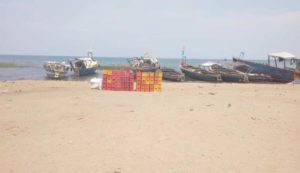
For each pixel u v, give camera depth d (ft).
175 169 22.41
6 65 241.76
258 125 36.58
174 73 127.85
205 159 24.58
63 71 139.33
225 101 56.29
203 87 90.12
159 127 34.24
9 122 36.19
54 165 22.85
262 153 26.32
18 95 61.46
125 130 32.78
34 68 213.25
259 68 134.31
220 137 30.94
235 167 23.02
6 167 22.41
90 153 25.52
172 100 56.13
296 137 31.60
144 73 73.15
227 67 156.35
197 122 37.06
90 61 160.45
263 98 63.62
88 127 33.99
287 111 46.88
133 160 24.06
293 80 128.26
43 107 46.34
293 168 22.97
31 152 25.66
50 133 31.48
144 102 52.80
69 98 56.70
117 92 68.59
